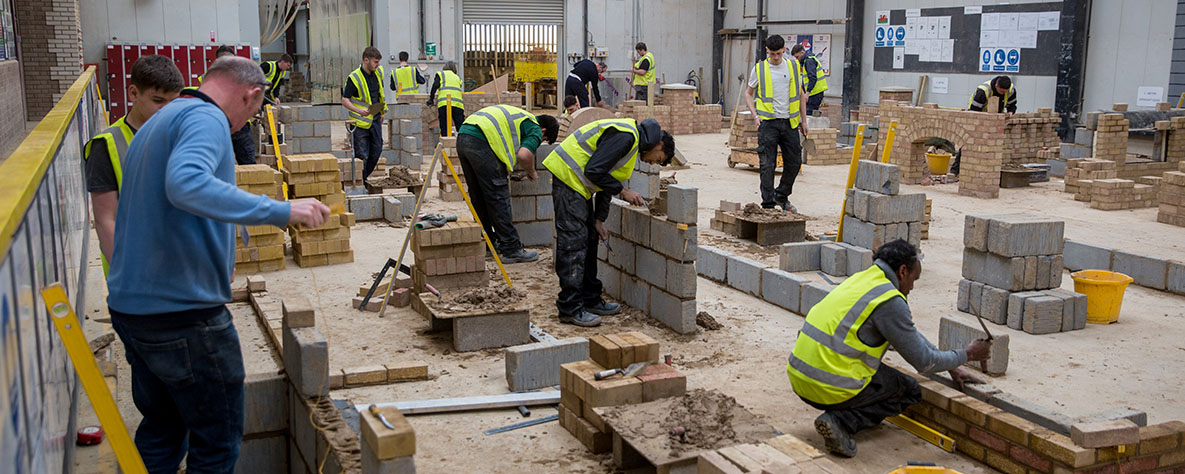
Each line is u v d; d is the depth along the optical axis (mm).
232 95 3244
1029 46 17797
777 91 9883
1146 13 15789
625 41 26781
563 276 6422
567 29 26109
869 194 8023
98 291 6629
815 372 4527
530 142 8062
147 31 18828
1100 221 10711
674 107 20203
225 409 3352
